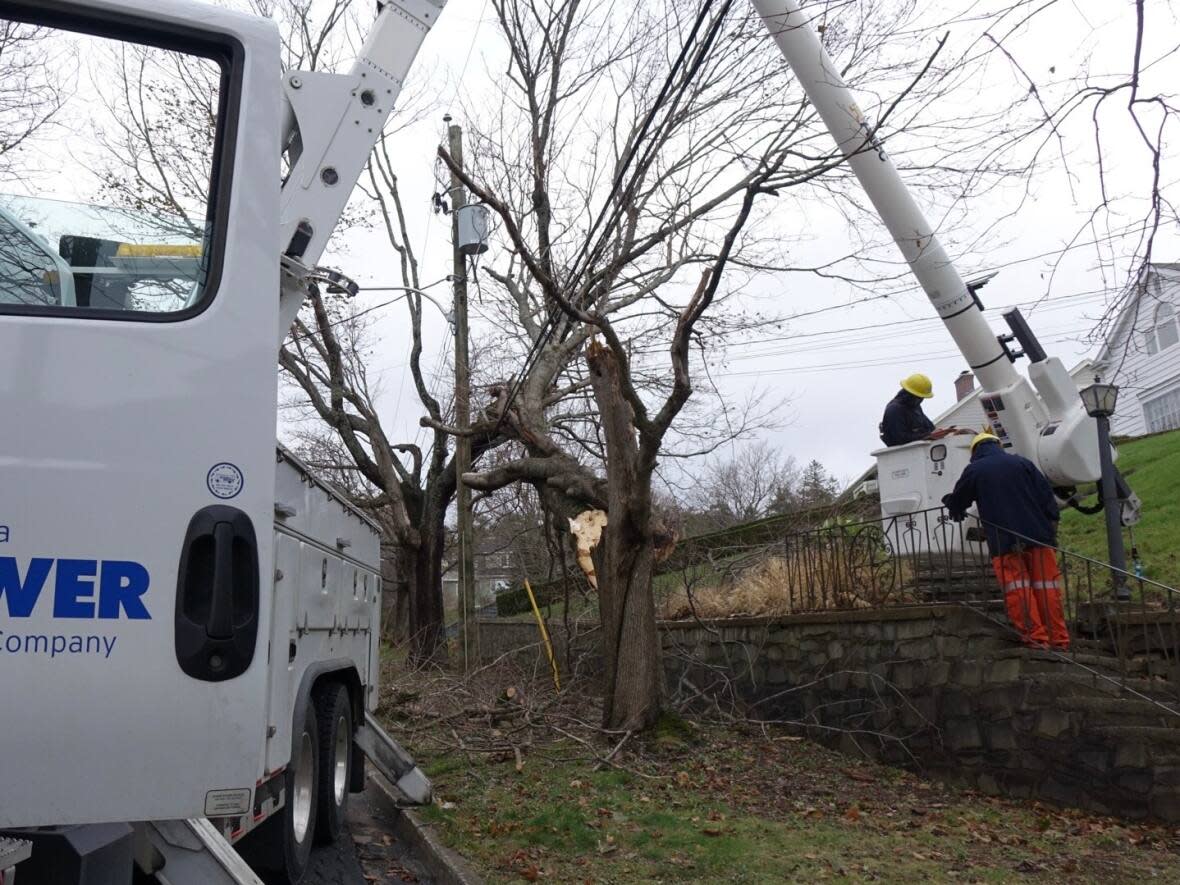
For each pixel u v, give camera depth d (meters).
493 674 14.12
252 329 3.63
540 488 13.42
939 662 9.20
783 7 9.59
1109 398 10.18
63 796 3.24
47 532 3.30
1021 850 6.79
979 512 9.27
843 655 10.39
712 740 10.33
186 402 3.49
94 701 3.28
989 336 10.49
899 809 8.02
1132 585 10.76
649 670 10.18
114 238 3.67
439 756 9.86
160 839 3.45
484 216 17.02
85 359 3.42
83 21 3.79
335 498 6.52
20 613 3.26
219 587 3.40
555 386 19.62
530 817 7.43
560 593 21.92
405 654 20.78
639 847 6.69
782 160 11.93
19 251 3.60
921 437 11.16
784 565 12.67
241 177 3.75
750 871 6.16
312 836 6.03
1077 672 8.37
